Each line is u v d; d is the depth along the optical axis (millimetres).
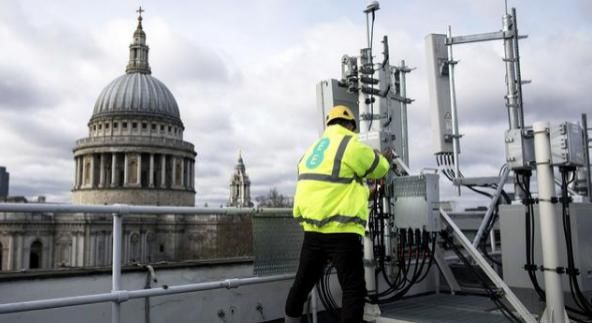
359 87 4590
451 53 5160
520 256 4039
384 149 4219
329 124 3242
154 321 3551
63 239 76375
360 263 2889
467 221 7250
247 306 4035
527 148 3713
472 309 4242
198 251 76625
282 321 4203
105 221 75375
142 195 82000
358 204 2883
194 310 3746
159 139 85375
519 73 4891
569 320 3438
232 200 126375
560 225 3775
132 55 95000
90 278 3416
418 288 5160
